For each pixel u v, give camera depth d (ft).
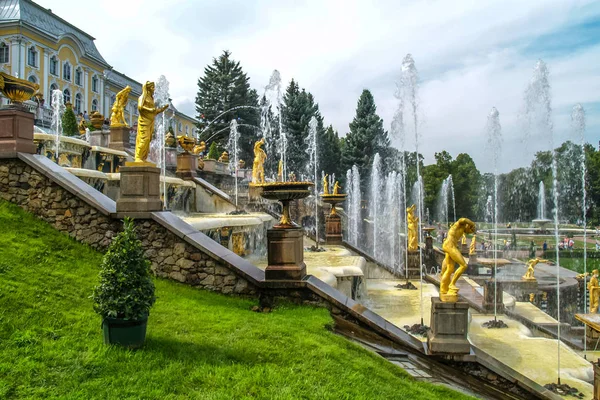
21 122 31.81
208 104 206.49
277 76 129.59
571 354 39.75
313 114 213.05
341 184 215.51
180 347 18.53
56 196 30.55
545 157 221.05
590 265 124.26
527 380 25.72
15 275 22.45
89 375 15.49
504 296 61.82
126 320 17.43
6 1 174.29
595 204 210.18
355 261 49.57
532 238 165.78
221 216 56.03
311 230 75.36
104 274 17.58
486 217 237.66
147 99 30.09
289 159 207.10
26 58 170.50
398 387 19.20
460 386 23.27
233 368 17.34
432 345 25.72
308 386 16.75
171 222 30.12
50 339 17.61
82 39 215.92
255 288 28.66
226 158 113.70
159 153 71.46
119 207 29.76
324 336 22.76
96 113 70.49
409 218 65.92
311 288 28.14
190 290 28.27
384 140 216.74
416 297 51.62
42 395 14.07
